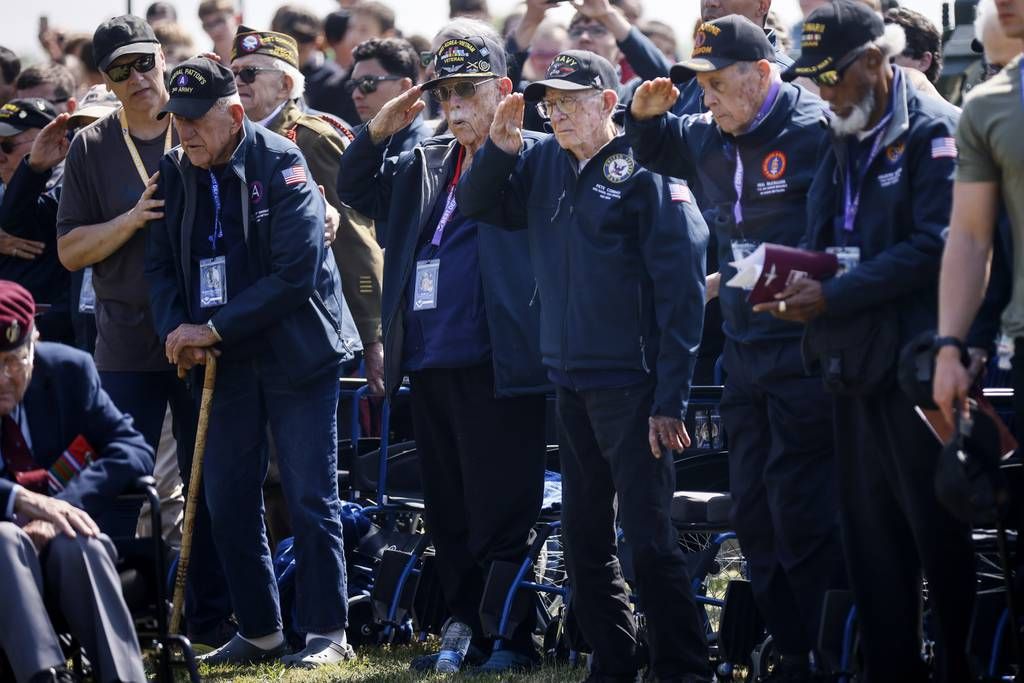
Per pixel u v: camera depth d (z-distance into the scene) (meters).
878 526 16.03
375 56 28.38
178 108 21.66
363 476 24.36
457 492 22.33
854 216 15.67
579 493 19.52
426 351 21.83
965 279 14.45
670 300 18.36
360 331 26.84
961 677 15.82
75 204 24.08
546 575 23.42
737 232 17.39
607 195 18.75
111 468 17.58
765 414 17.89
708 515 20.14
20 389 17.23
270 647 22.75
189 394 24.02
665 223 18.45
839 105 15.48
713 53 16.92
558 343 19.12
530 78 30.47
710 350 23.88
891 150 15.41
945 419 14.41
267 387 22.44
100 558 16.58
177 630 21.61
